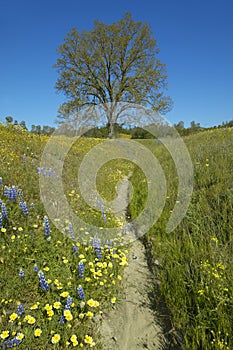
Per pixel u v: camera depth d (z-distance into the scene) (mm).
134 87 29453
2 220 4012
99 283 3730
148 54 30469
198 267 3559
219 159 7348
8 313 2920
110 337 3104
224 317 2752
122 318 3430
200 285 3238
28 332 2725
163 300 3766
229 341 2551
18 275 3334
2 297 3033
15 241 3848
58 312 3010
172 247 4441
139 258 5020
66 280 3516
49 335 2797
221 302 2783
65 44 30359
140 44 30281
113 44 30312
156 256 4773
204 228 4344
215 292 3053
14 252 3654
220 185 5609
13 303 3055
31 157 8328
